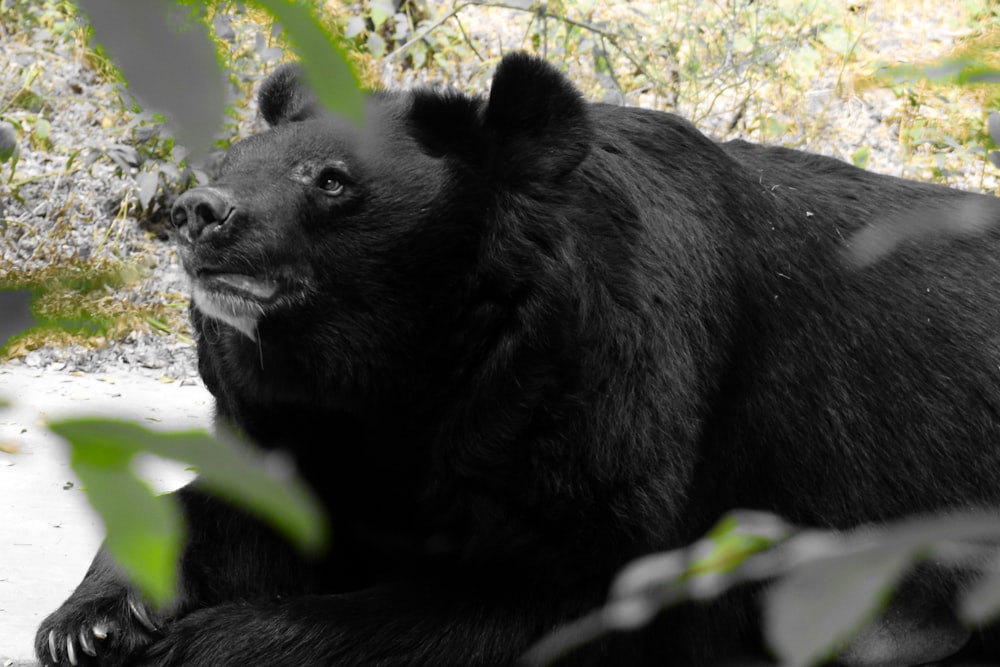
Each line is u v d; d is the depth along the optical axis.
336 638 7.09
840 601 1.27
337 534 7.89
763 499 8.23
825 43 18.81
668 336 7.20
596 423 6.92
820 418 8.28
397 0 17.95
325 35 1.10
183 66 1.06
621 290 7.07
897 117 19.11
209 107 1.07
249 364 7.34
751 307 7.94
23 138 18.27
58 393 13.92
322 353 7.21
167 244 17.11
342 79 1.11
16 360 14.92
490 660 7.08
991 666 8.79
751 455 8.07
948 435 8.59
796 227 8.45
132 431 1.14
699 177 7.93
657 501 7.03
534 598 7.14
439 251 7.18
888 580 1.30
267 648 7.08
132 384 14.59
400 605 7.28
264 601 7.38
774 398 8.09
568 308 6.94
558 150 7.12
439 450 7.33
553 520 7.00
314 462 7.68
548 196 7.09
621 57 19.92
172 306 15.88
